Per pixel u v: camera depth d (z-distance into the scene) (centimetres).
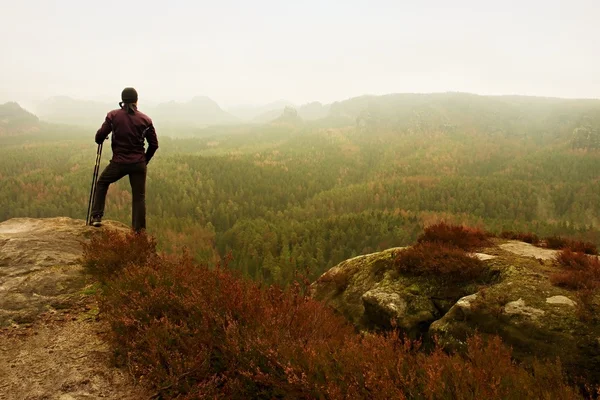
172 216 9319
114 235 498
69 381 269
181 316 317
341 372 240
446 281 545
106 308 338
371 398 220
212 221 10125
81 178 13500
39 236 541
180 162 15112
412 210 11475
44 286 410
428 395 214
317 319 354
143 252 473
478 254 581
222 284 355
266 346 264
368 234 7556
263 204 12456
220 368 276
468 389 218
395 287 577
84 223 643
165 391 256
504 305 433
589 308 387
